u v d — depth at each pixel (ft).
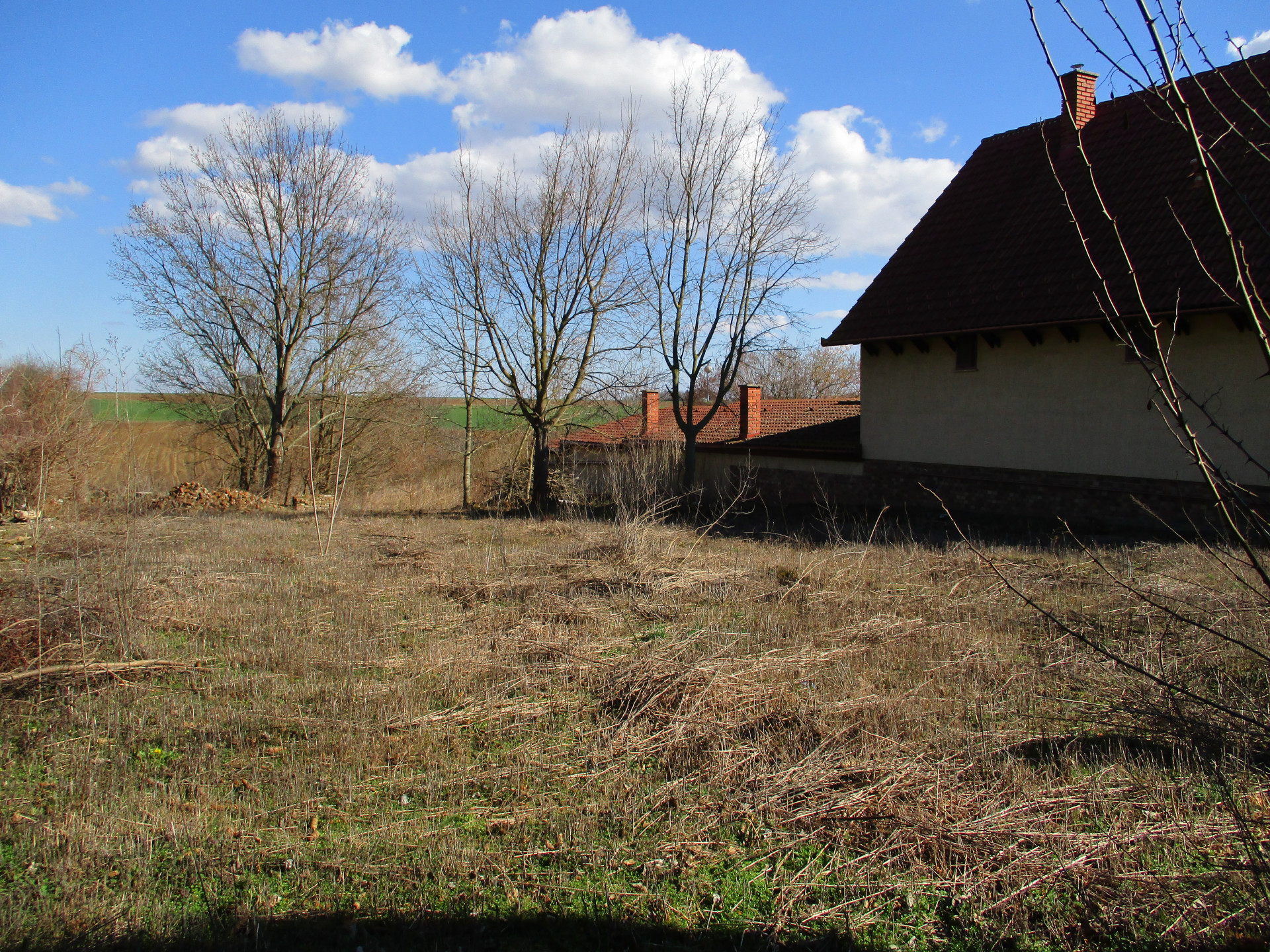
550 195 76.84
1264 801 13.83
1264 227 7.58
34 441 54.19
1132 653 20.90
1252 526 8.59
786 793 15.01
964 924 11.49
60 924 11.34
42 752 17.38
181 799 15.23
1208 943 10.71
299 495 101.04
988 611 27.58
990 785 14.99
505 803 15.08
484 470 111.65
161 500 73.15
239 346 90.58
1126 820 13.64
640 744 17.39
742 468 74.33
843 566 35.12
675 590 32.22
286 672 22.58
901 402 61.36
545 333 80.12
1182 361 45.39
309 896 12.21
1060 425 51.52
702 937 11.37
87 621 24.54
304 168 86.53
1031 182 59.72
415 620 28.40
